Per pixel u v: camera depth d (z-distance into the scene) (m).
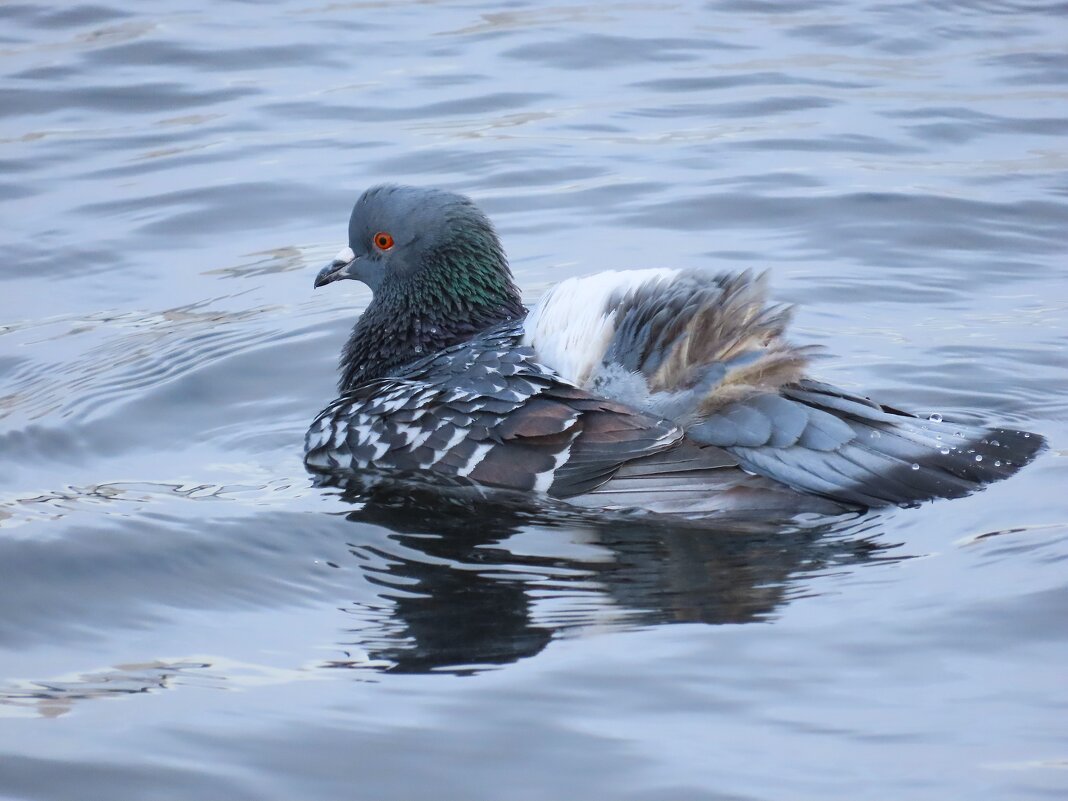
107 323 16.39
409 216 13.90
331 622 10.10
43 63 23.56
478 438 11.64
